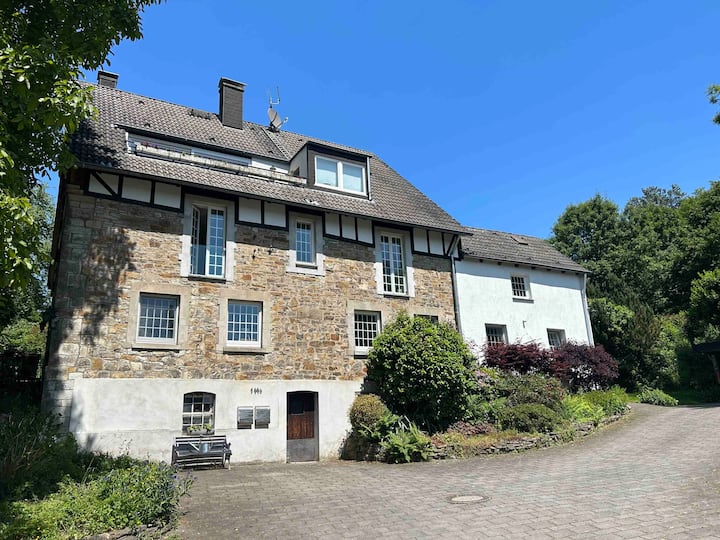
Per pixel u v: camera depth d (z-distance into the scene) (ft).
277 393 39.14
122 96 49.49
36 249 21.66
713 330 71.51
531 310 59.11
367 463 37.01
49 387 31.35
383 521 20.06
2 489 22.08
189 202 39.37
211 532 19.27
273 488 27.30
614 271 97.25
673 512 18.83
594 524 17.99
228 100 54.90
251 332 39.99
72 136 37.55
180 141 44.83
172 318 37.04
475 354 50.55
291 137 60.08
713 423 42.24
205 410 36.52
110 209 36.01
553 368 52.34
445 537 17.62
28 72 20.92
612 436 40.91
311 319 42.47
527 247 66.03
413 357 39.75
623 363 70.03
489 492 24.16
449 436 37.78
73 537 17.99
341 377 42.60
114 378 33.32
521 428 40.04
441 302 51.47
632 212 111.04
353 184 50.72
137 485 21.12
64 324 32.60
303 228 45.27
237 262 40.24
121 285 35.06
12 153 20.95
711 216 81.71
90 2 27.48
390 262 49.57
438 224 52.01
